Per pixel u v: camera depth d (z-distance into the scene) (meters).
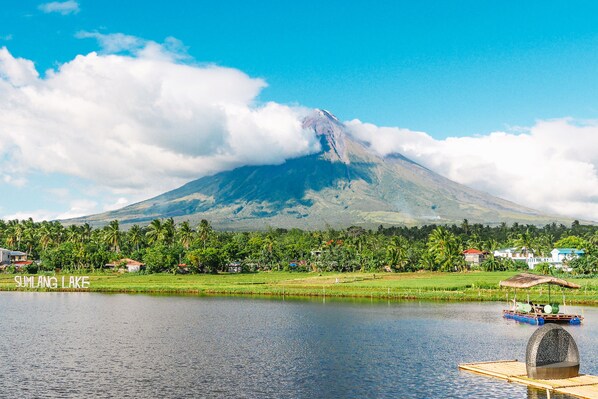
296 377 55.91
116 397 49.00
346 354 67.44
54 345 73.94
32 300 140.00
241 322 96.44
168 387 52.22
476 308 116.19
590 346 71.06
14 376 56.44
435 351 69.06
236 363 62.50
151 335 82.50
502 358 64.69
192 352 68.81
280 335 82.19
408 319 99.31
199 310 115.62
